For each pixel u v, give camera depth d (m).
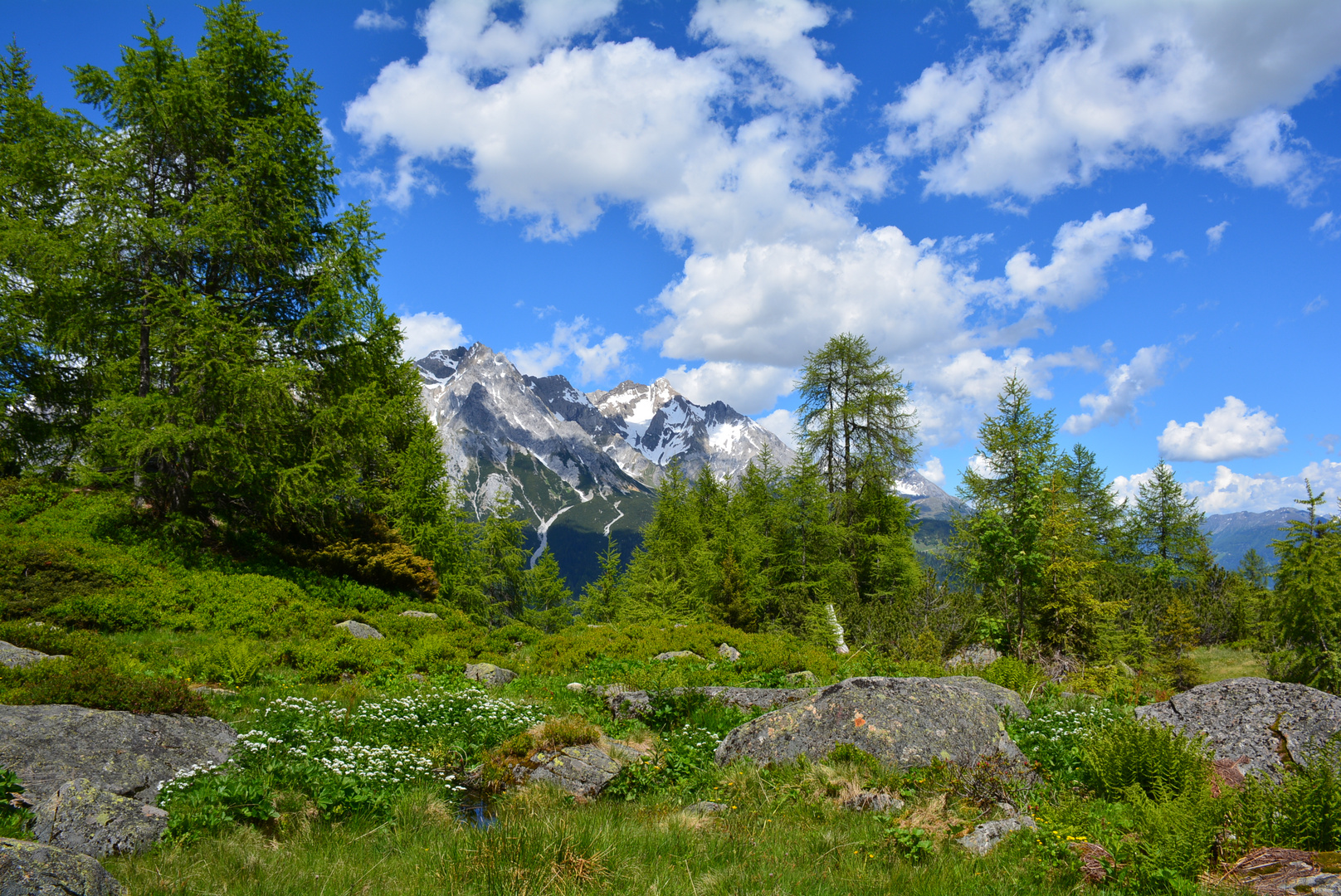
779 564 34.78
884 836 6.32
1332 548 23.16
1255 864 5.29
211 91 21.42
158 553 19.02
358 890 4.92
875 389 35.22
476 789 8.67
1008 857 5.83
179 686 8.17
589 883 5.16
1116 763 7.42
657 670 15.95
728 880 5.18
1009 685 14.66
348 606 21.39
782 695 12.31
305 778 7.46
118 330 20.88
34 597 15.33
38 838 5.35
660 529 50.09
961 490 30.33
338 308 21.98
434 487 30.97
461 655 16.97
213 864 5.29
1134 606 30.12
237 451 19.78
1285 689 9.58
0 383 21.89
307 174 23.03
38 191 20.52
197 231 19.72
